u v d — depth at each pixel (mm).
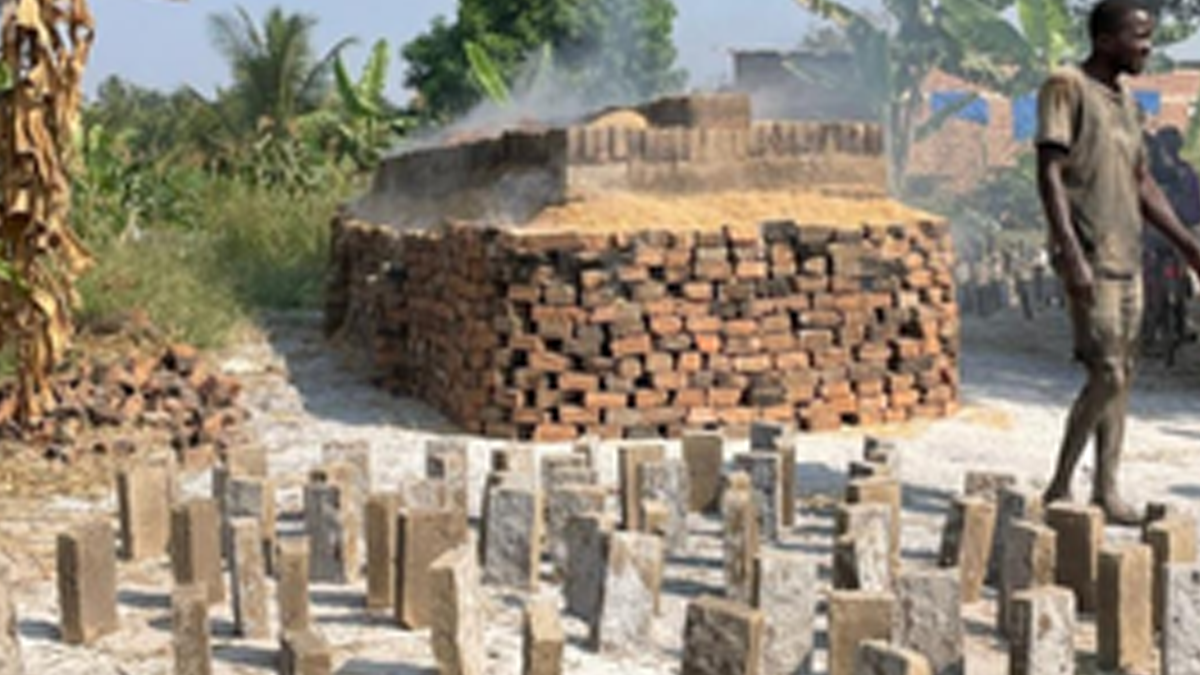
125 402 8625
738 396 9133
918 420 9609
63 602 5051
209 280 14742
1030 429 9492
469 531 6574
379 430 9273
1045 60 19438
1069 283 6449
